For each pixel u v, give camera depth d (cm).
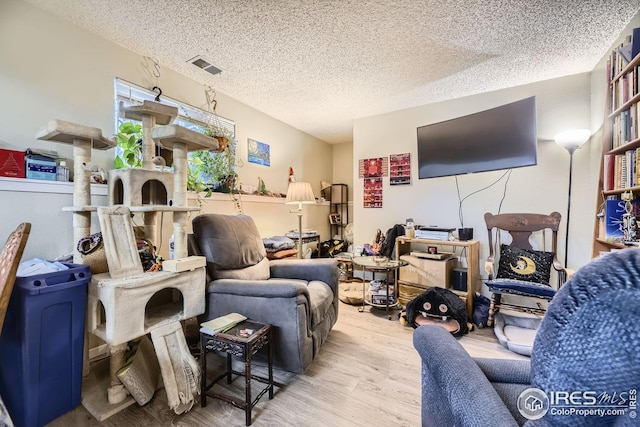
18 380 118
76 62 184
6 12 156
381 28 188
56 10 170
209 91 275
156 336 139
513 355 187
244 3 164
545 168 264
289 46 208
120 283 127
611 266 44
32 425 118
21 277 116
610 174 196
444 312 224
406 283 278
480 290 286
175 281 150
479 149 267
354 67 239
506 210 280
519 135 244
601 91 227
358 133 368
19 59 161
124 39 200
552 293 201
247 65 235
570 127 253
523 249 248
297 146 412
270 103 318
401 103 319
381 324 240
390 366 172
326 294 195
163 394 145
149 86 224
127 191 150
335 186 484
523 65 236
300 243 337
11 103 158
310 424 124
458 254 299
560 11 171
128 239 145
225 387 152
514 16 176
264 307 158
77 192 148
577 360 43
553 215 244
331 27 186
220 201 279
